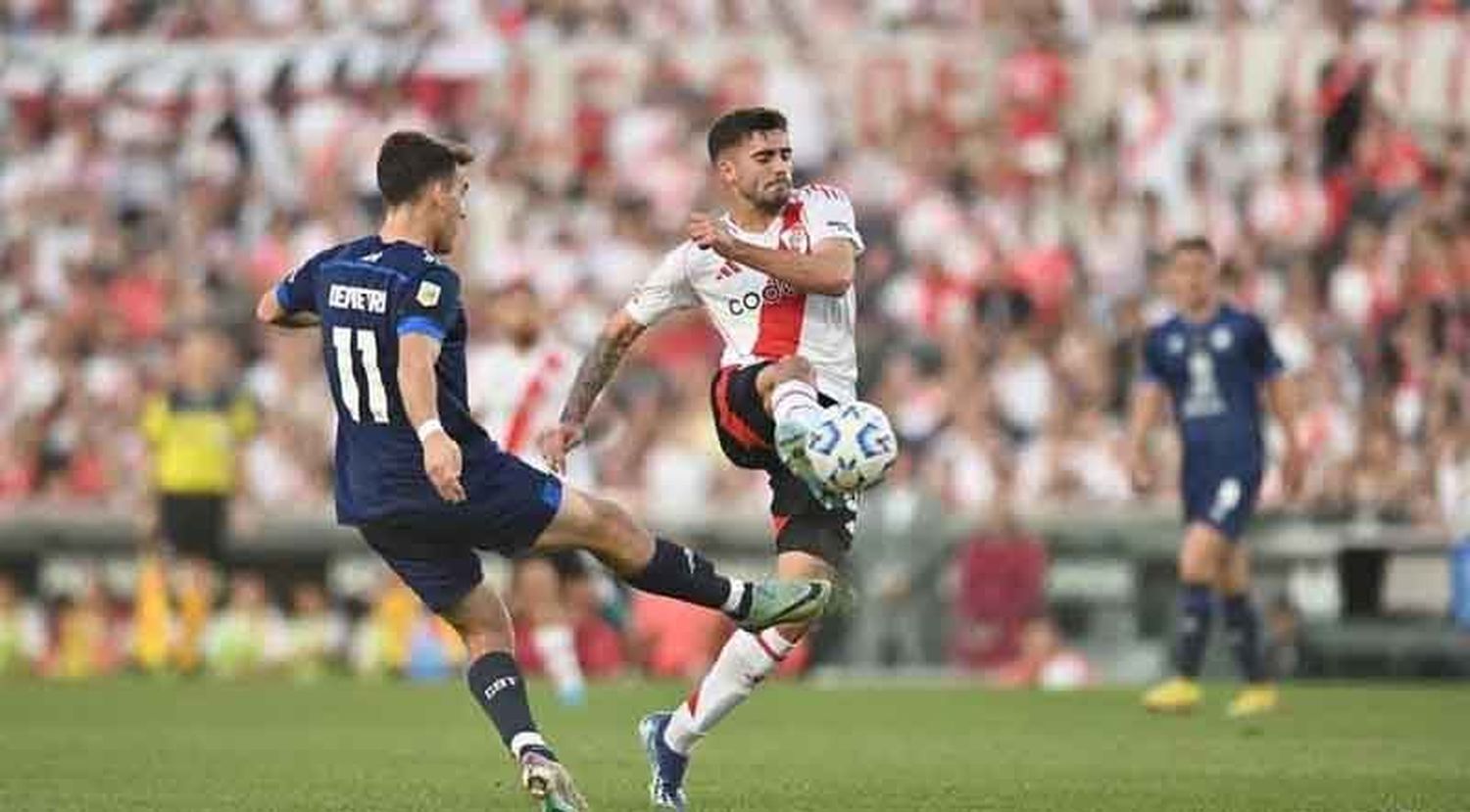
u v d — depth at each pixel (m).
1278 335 82.44
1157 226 89.62
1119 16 97.44
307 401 93.44
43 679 75.19
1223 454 55.00
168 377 95.94
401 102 105.94
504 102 104.56
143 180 108.31
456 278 31.19
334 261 31.69
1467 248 83.56
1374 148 89.12
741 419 34.31
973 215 92.19
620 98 102.62
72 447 95.19
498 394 60.44
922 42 98.81
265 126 107.94
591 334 89.88
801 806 34.66
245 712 58.03
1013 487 79.50
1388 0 92.44
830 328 34.66
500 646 32.25
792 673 76.12
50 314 101.31
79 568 86.31
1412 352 80.56
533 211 98.38
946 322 88.44
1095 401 83.31
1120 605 75.38
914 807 34.50
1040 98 95.25
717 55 101.62
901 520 76.69
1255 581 72.25
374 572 82.81
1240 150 91.62
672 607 77.19
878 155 96.06
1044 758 43.53
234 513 83.69
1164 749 45.41
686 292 35.06
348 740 49.06
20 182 108.75
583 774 40.03
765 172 34.28
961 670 75.81
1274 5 94.44
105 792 37.16
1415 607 70.00
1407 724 51.59
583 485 62.81
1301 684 67.81
